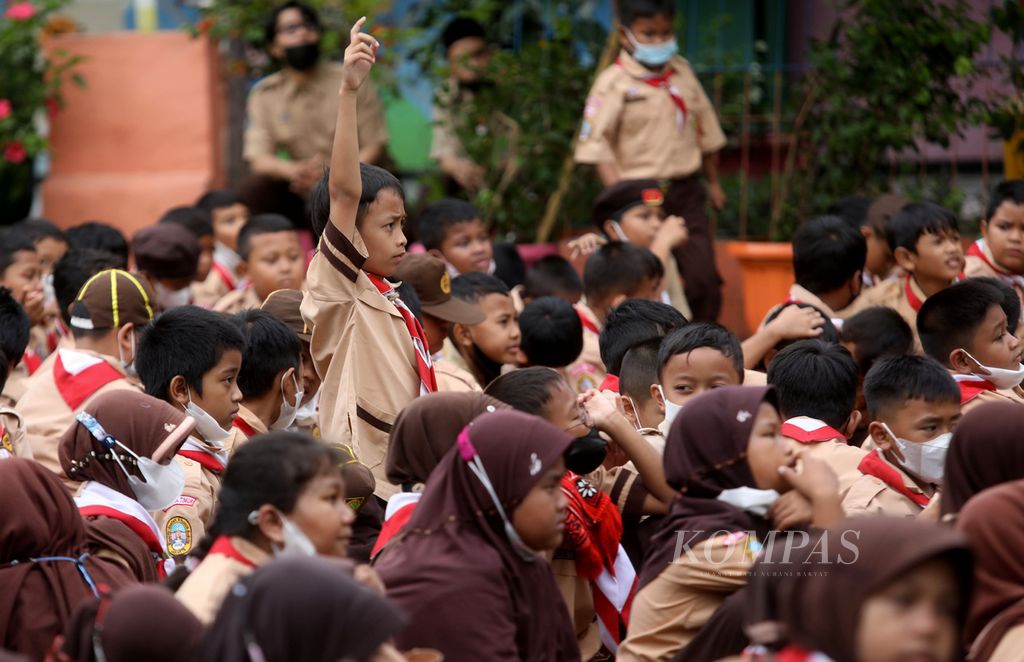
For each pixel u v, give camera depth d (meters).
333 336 11.80
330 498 8.80
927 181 22.59
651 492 11.34
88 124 25.69
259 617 6.72
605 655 11.83
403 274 14.16
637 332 13.90
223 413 11.82
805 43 24.64
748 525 9.73
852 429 12.95
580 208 22.94
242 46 25.59
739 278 21.91
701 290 20.41
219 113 25.75
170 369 11.69
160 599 7.65
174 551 11.28
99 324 13.59
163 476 10.63
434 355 14.57
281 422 12.80
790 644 7.08
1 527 9.55
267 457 8.73
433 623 8.96
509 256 20.03
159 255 17.86
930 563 6.57
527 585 9.43
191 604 8.33
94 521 10.36
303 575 6.79
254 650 6.68
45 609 9.55
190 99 25.42
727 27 24.78
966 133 23.14
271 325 12.55
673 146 20.61
